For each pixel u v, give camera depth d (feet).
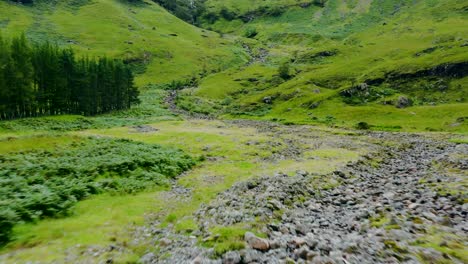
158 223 56.08
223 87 584.81
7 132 208.44
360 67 561.43
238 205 61.46
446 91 391.45
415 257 35.45
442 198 59.00
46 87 295.07
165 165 102.83
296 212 57.82
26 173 78.18
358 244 39.58
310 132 244.22
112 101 392.47
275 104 455.63
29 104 270.05
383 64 526.98
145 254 42.47
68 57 324.60
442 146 162.81
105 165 89.71
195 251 41.42
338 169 96.27
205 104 481.87
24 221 51.90
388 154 135.85
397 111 330.54
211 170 106.83
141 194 76.74
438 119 289.53
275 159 127.24
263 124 313.53
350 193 71.05
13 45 272.51
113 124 274.77
